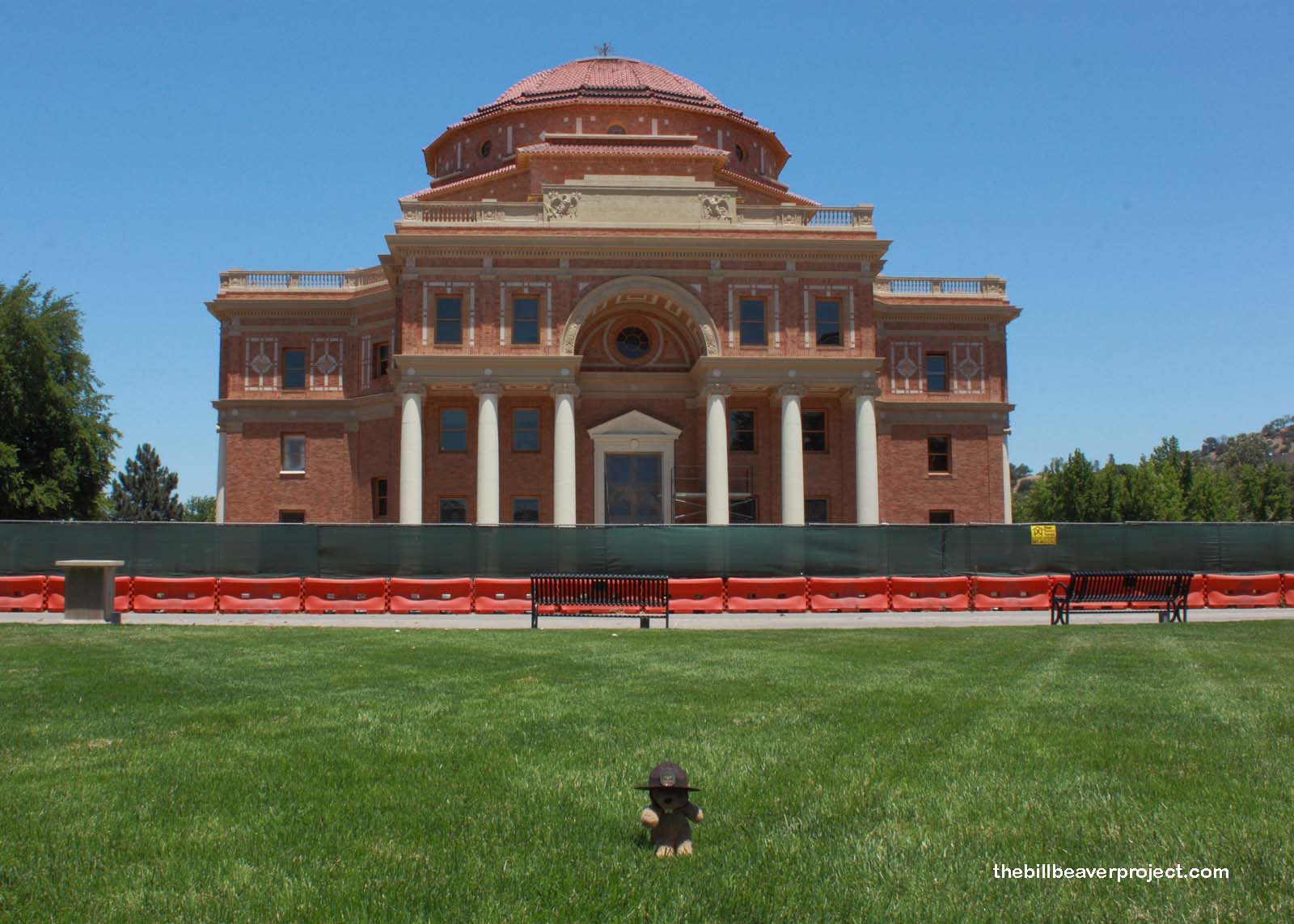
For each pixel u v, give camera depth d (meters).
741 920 6.34
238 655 19.30
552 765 10.09
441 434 51.38
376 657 19.03
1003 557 35.97
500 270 48.44
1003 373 57.19
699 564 35.00
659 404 52.19
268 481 55.62
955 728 11.91
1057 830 8.00
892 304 56.50
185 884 6.90
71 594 27.98
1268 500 112.00
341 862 7.31
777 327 49.00
